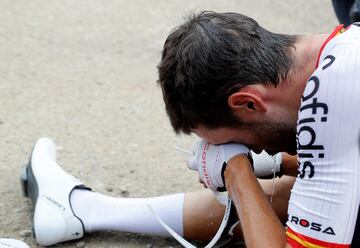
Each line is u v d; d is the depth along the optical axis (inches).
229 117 85.0
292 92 82.9
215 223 107.6
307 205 77.9
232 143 91.4
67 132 156.1
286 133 86.6
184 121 89.0
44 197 111.0
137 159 144.4
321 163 76.9
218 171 92.3
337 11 154.7
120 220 111.1
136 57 209.9
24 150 145.9
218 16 86.6
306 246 78.4
